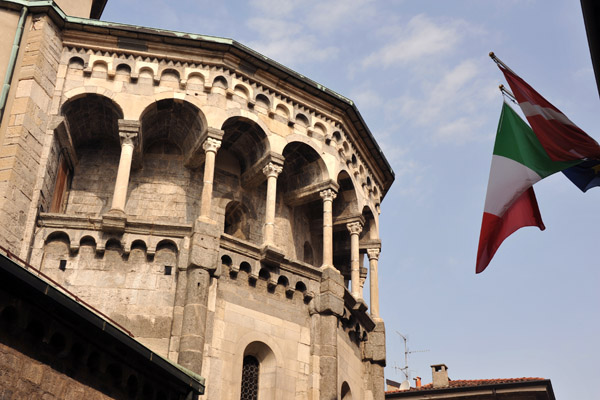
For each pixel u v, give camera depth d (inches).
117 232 1167.6
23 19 1256.2
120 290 1135.0
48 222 1159.0
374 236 1553.9
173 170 1333.7
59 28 1296.8
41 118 1211.9
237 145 1374.3
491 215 878.4
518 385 1859.0
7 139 1160.2
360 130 1497.3
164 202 1305.4
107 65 1291.8
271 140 1330.0
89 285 1131.9
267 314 1214.9
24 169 1157.1
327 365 1232.2
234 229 1375.5
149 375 864.3
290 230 1428.4
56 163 1243.8
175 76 1306.6
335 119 1445.6
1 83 1197.1
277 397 1168.2
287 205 1440.7
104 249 1153.4
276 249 1240.8
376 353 1446.9
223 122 1283.2
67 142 1261.1
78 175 1315.2
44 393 742.5
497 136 909.8
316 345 1248.8
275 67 1352.1
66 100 1250.0
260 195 1407.5
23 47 1240.2
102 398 803.4
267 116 1347.2
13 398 711.1
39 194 1165.7
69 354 775.1
